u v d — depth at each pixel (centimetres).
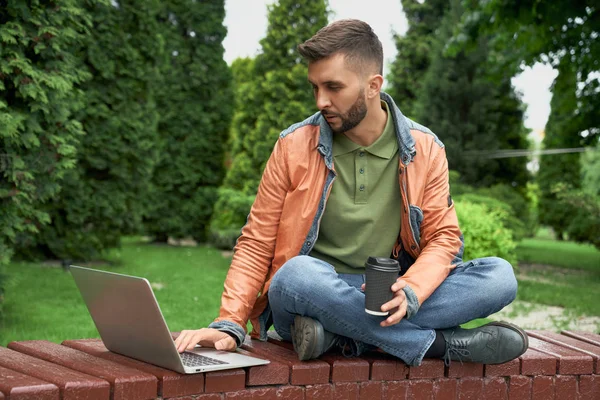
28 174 510
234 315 228
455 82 1667
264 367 208
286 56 1385
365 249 241
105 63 1034
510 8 860
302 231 238
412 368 230
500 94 1723
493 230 840
